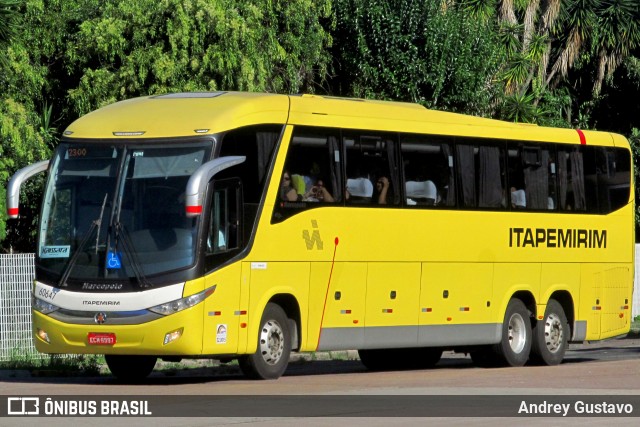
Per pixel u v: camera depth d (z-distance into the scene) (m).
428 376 27.69
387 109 29.47
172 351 23.81
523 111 57.19
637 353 41.12
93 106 45.69
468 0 57.66
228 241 24.72
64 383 26.16
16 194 25.75
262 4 49.44
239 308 24.91
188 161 24.41
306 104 27.12
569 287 34.34
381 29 52.41
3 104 43.03
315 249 26.88
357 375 28.70
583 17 63.66
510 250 32.41
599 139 35.53
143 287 23.86
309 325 26.80
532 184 33.22
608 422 17.86
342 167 27.69
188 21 44.84
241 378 27.91
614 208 35.91
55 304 24.45
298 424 17.47
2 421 18.19
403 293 29.28
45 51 47.88
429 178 30.12
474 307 31.36
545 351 33.59
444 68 52.22
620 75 68.38
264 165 25.73
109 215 24.44
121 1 46.25
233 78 45.84
